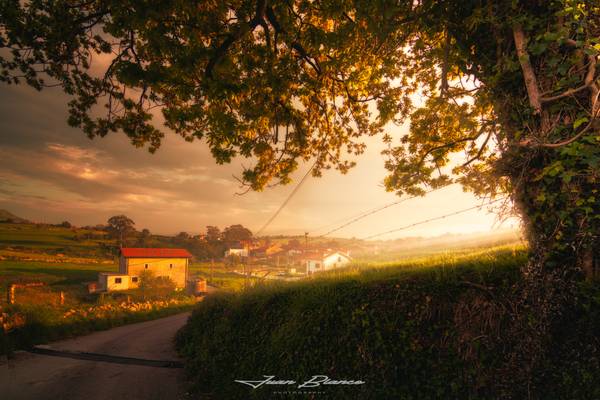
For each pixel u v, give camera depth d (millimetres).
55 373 10102
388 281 4895
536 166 3941
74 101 9703
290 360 5465
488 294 3980
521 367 3490
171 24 7316
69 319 19188
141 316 26828
